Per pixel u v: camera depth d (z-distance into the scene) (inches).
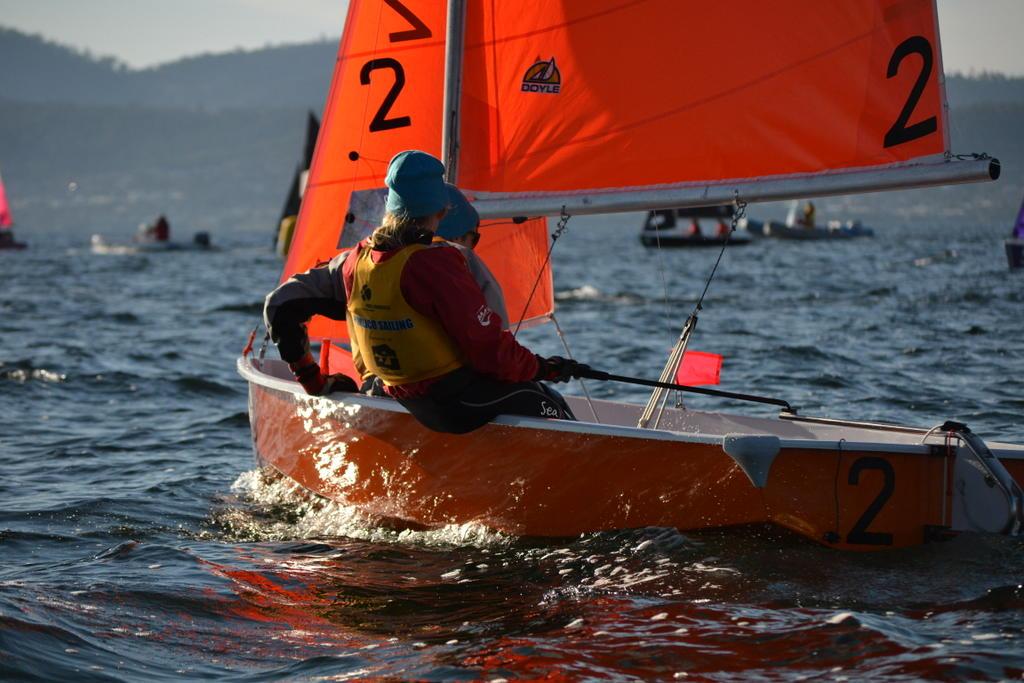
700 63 631.8
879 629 440.1
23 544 629.9
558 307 2561.5
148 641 457.7
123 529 663.8
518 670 413.4
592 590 507.2
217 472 844.6
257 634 469.1
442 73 826.2
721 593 493.0
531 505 585.6
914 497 540.4
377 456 636.1
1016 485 526.9
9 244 6673.2
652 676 403.5
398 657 434.6
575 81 651.5
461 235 616.1
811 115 617.0
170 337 1913.1
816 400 1156.5
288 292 595.5
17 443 971.9
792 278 3572.8
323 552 602.9
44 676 411.8
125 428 1051.3
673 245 6220.5
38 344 1748.3
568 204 654.5
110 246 7283.5
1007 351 1533.0
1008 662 406.6
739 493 540.4
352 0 836.6
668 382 644.1
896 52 598.2
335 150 852.0
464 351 549.3
